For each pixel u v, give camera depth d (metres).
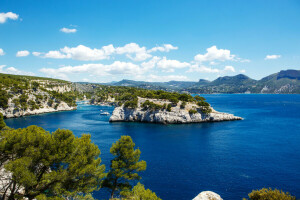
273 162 56.44
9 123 128.25
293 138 83.56
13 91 167.50
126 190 30.34
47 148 20.69
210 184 44.06
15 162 17.73
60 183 21.80
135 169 32.59
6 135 20.19
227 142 79.75
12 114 155.88
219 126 117.31
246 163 56.06
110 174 30.69
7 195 21.75
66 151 21.08
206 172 50.31
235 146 73.56
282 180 45.50
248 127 111.12
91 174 24.39
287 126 111.56
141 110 142.38
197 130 106.62
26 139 19.98
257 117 149.38
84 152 24.28
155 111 137.00
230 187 42.66
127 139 32.34
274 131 98.69
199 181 45.50
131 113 142.00
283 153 64.19
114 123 133.00
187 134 96.81
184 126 120.44
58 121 136.75
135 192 25.64
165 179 46.59
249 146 73.06
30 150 19.36
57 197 20.20
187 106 141.62
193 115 134.62
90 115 170.75
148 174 49.34
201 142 80.56
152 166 54.66
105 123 132.62
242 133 95.94
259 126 113.12
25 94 175.25
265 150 67.75
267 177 47.12
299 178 46.28
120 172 29.89
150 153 66.62
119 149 32.09
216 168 52.81
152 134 97.50
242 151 67.19
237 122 129.62
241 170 51.31
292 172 49.53
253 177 47.19
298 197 38.44
